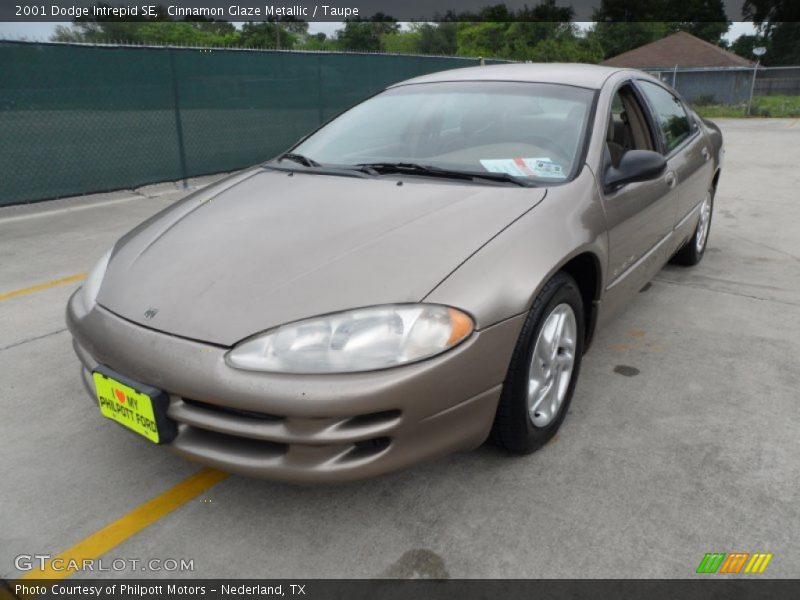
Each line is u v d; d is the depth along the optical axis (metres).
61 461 2.40
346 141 3.05
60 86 6.88
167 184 7.93
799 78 30.84
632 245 2.88
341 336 1.79
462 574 1.84
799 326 3.54
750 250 5.08
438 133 2.88
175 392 1.86
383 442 1.88
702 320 3.64
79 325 2.14
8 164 6.62
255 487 2.24
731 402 2.74
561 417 2.46
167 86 7.68
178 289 2.04
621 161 2.69
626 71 3.42
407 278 1.92
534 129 2.78
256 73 8.55
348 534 2.01
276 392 1.75
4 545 1.99
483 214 2.22
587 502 2.12
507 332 1.98
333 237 2.15
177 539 2.00
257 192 2.66
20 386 2.98
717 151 4.50
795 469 2.27
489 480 2.23
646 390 2.85
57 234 5.69
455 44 56.16
